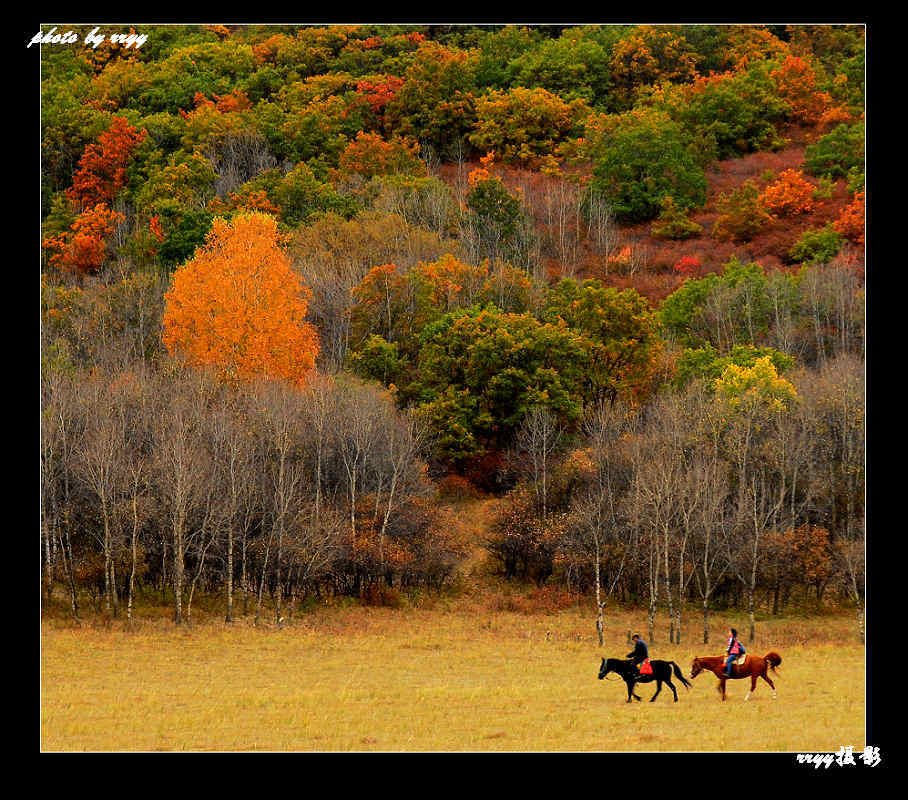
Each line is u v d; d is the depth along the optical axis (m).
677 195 114.69
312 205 99.44
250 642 46.53
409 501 59.62
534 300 82.56
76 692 35.75
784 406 59.53
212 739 29.45
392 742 29.08
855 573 51.81
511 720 31.94
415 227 93.81
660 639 50.06
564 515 58.62
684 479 53.31
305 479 58.50
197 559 56.28
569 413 68.12
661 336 81.75
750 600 50.19
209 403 58.94
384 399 64.88
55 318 74.94
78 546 55.25
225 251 63.88
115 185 115.12
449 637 48.88
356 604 55.56
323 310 79.25
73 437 54.22
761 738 29.38
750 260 101.69
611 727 31.06
